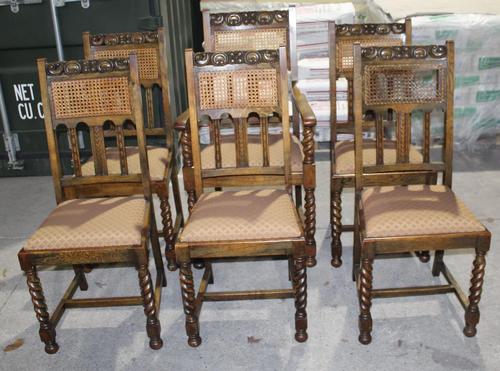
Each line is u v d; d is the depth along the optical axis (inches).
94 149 80.3
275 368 71.6
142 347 76.9
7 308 87.9
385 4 153.5
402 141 80.1
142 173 80.0
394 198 75.9
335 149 94.4
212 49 103.9
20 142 141.9
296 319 75.1
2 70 134.1
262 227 70.7
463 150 149.1
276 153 91.4
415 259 96.1
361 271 73.3
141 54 101.6
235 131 80.5
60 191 81.7
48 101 78.1
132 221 74.0
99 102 78.5
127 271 97.6
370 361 71.9
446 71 76.9
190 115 79.1
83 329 81.4
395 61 77.2
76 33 127.1
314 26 142.8
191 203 86.6
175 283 92.3
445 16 139.3
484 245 69.4
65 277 96.7
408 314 81.0
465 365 70.4
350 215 114.2
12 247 108.3
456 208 72.5
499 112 145.7
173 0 139.0
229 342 77.0
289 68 103.7
